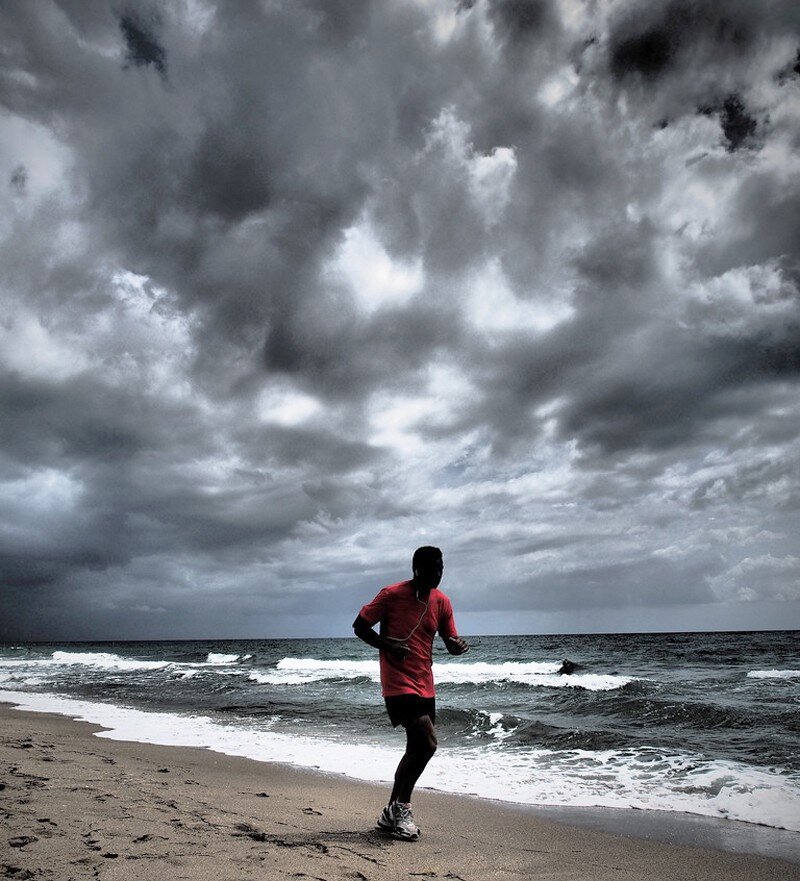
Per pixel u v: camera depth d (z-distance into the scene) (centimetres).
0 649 9444
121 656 5284
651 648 4834
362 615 446
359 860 372
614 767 750
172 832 399
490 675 2202
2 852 343
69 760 710
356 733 1055
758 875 378
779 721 1029
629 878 368
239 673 2561
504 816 536
